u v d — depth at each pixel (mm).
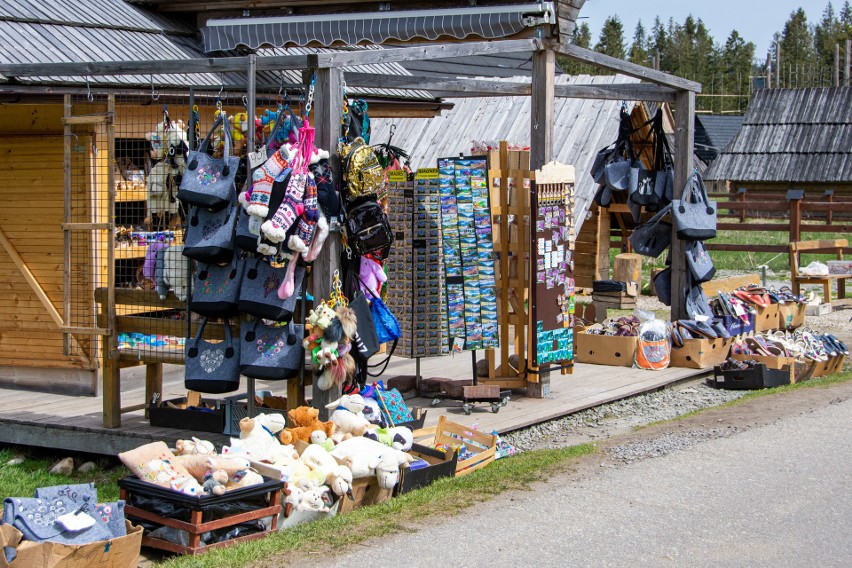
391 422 7738
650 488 6719
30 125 9727
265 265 7316
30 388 10062
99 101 9297
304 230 7055
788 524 5961
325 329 7207
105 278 9703
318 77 7430
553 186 9672
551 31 9922
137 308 9742
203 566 5332
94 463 8344
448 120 18641
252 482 5988
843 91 41656
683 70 105062
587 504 6383
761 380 10805
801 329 14016
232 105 11102
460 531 5887
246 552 5539
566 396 9992
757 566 5312
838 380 11039
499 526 5969
